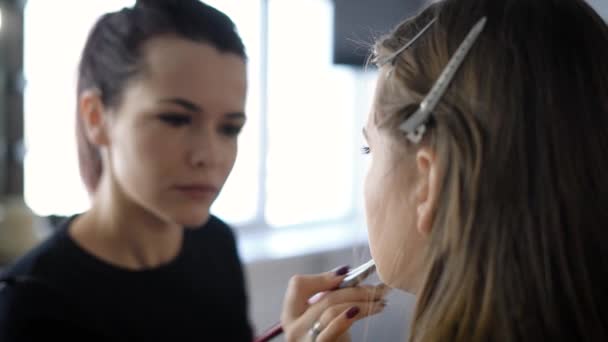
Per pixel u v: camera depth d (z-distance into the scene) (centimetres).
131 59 49
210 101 50
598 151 39
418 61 43
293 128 222
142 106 49
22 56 143
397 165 45
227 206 202
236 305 72
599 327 38
